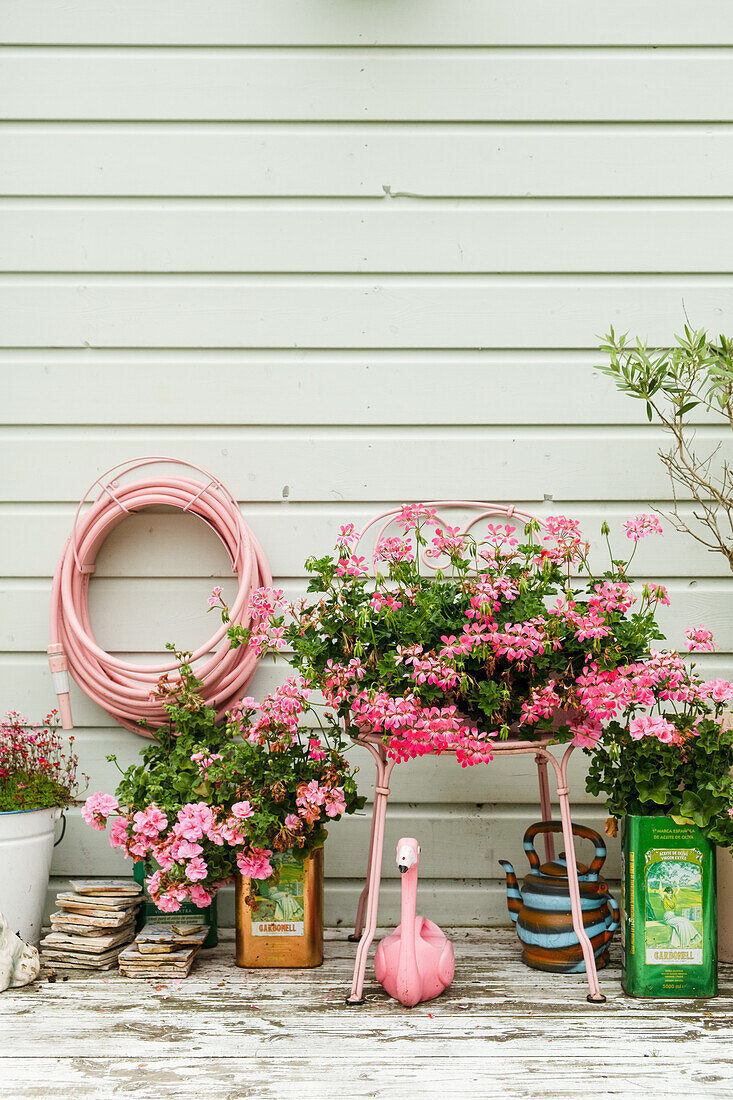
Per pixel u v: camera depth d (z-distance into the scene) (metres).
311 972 2.04
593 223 2.50
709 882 1.89
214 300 2.49
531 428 2.49
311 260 2.49
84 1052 1.65
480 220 2.49
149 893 2.01
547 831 2.14
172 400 2.49
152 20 2.49
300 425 2.49
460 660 1.79
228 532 2.38
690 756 1.92
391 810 2.42
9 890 2.10
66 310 2.50
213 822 1.93
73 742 2.41
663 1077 1.56
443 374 2.48
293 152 2.50
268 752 2.05
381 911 2.39
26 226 2.50
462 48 2.50
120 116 2.50
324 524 2.48
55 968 2.06
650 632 1.92
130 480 2.49
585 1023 1.76
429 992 1.86
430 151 2.50
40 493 2.48
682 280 2.50
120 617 2.48
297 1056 1.63
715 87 2.50
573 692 1.86
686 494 2.47
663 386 2.34
